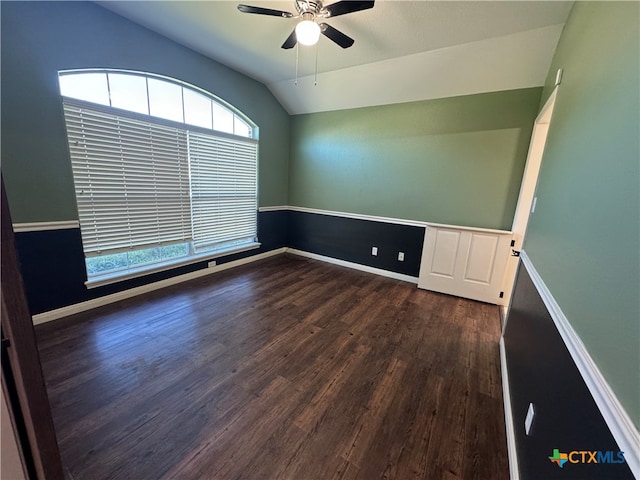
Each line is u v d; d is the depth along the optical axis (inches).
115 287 108.5
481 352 87.4
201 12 91.0
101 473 48.0
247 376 72.7
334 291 131.8
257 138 158.7
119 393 64.9
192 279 137.1
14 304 18.5
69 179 91.4
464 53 106.0
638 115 28.5
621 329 25.1
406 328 100.5
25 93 79.7
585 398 30.2
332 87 144.8
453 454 54.1
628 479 21.1
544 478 37.9
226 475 48.7
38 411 20.8
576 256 40.1
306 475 49.3
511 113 115.1
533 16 83.1
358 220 163.2
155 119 111.4
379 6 82.5
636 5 32.9
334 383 71.7
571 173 49.9
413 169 141.3
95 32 90.2
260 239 174.1
